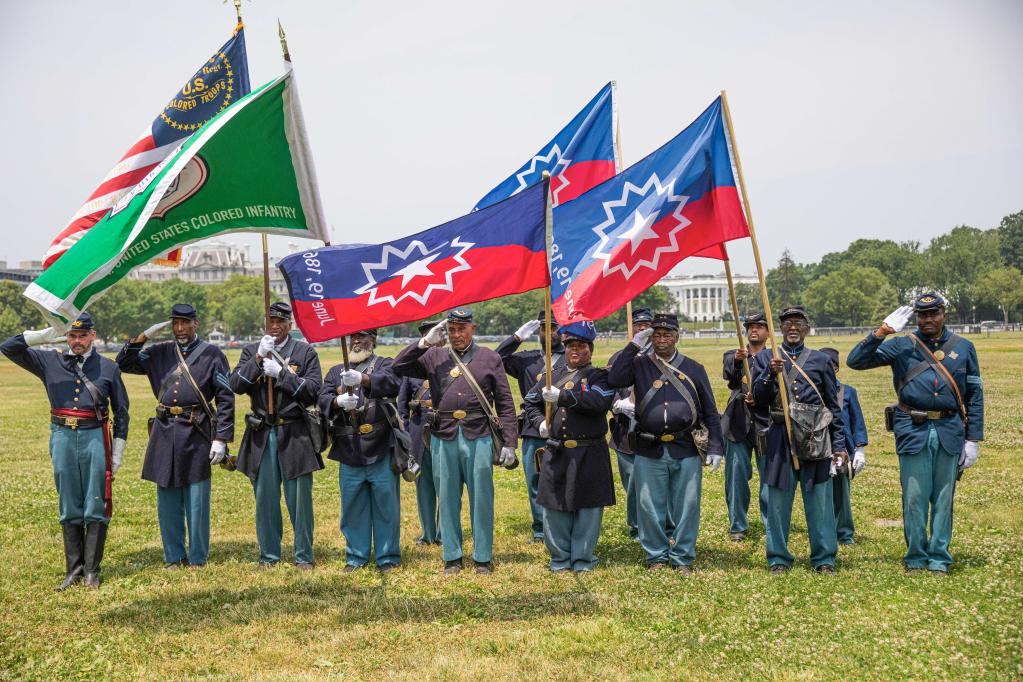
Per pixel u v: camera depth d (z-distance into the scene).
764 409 8.89
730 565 8.84
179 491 9.20
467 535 10.48
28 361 8.55
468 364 8.81
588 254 8.87
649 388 8.72
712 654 6.42
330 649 6.71
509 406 8.74
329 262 8.05
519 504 12.48
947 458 8.40
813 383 8.50
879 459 15.20
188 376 9.12
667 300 157.12
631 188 8.91
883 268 167.62
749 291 179.75
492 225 8.12
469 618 7.38
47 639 6.95
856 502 11.73
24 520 11.26
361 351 9.30
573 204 9.06
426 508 10.03
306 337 8.03
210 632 7.10
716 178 8.72
